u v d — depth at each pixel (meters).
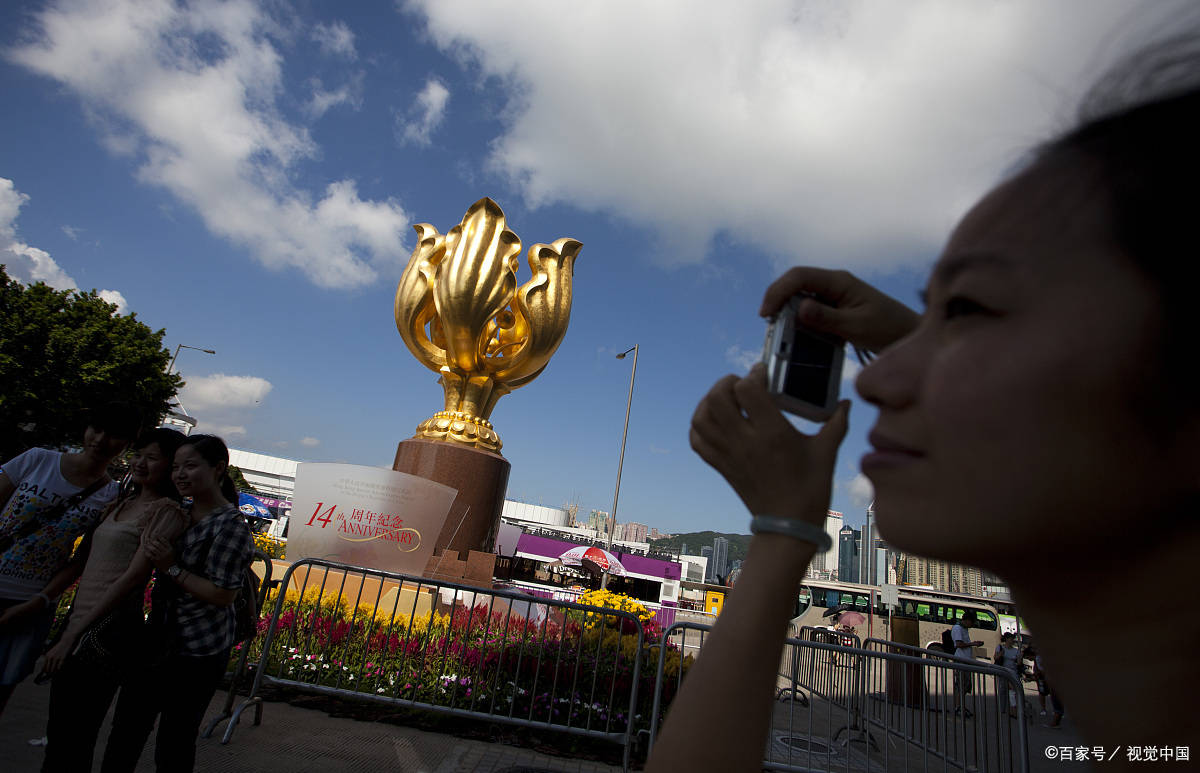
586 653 5.82
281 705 5.16
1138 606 0.45
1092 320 0.46
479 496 8.76
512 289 9.43
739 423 0.75
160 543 2.73
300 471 7.59
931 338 0.56
